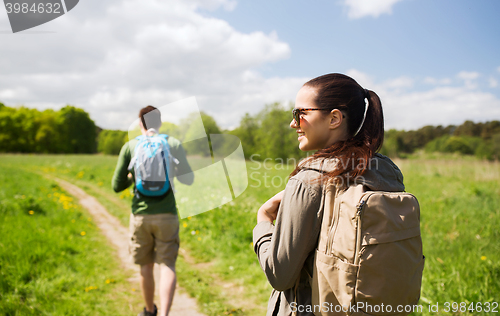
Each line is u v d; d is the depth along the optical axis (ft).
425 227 14.28
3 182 33.83
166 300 7.67
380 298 2.74
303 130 3.48
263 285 10.77
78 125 196.24
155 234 7.99
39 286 9.75
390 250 2.79
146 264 8.33
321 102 3.34
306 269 3.22
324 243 2.99
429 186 26.99
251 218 15.84
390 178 3.27
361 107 3.40
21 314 8.30
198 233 15.84
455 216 15.79
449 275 9.29
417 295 3.02
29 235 13.98
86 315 8.81
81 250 13.93
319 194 3.05
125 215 22.21
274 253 3.16
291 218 3.08
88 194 30.71
